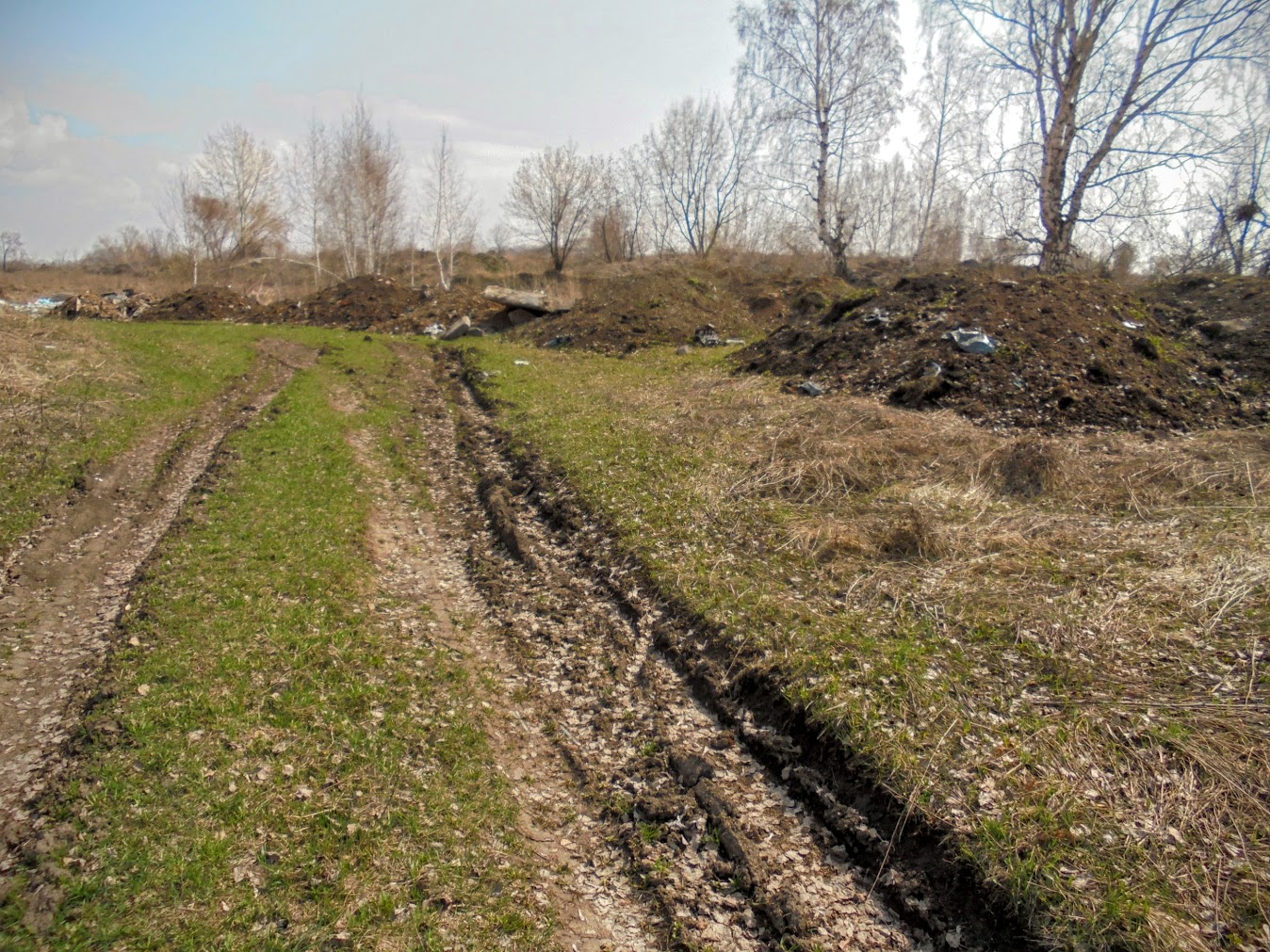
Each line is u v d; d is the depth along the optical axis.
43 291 40.59
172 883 4.14
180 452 11.45
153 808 4.65
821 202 29.72
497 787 5.11
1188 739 4.63
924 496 8.24
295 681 5.98
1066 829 4.18
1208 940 3.56
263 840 4.48
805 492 8.81
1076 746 4.71
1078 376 11.62
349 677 6.08
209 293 30.72
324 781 4.98
